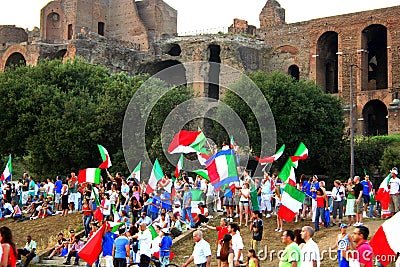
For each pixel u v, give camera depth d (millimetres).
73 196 45188
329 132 62656
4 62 96500
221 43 87750
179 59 91750
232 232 24000
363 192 32906
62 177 55312
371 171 62688
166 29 105688
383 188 32375
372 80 93438
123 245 26594
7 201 46906
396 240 18219
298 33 91188
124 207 36125
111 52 91250
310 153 61375
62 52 94500
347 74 86438
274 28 93312
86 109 62219
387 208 32281
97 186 41312
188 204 35562
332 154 63125
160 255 27719
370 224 32500
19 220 45531
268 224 35656
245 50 88750
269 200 36812
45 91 64250
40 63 70375
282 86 61438
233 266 22234
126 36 104250
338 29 87688
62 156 60594
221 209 38125
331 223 34844
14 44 95688
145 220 30328
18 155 64625
